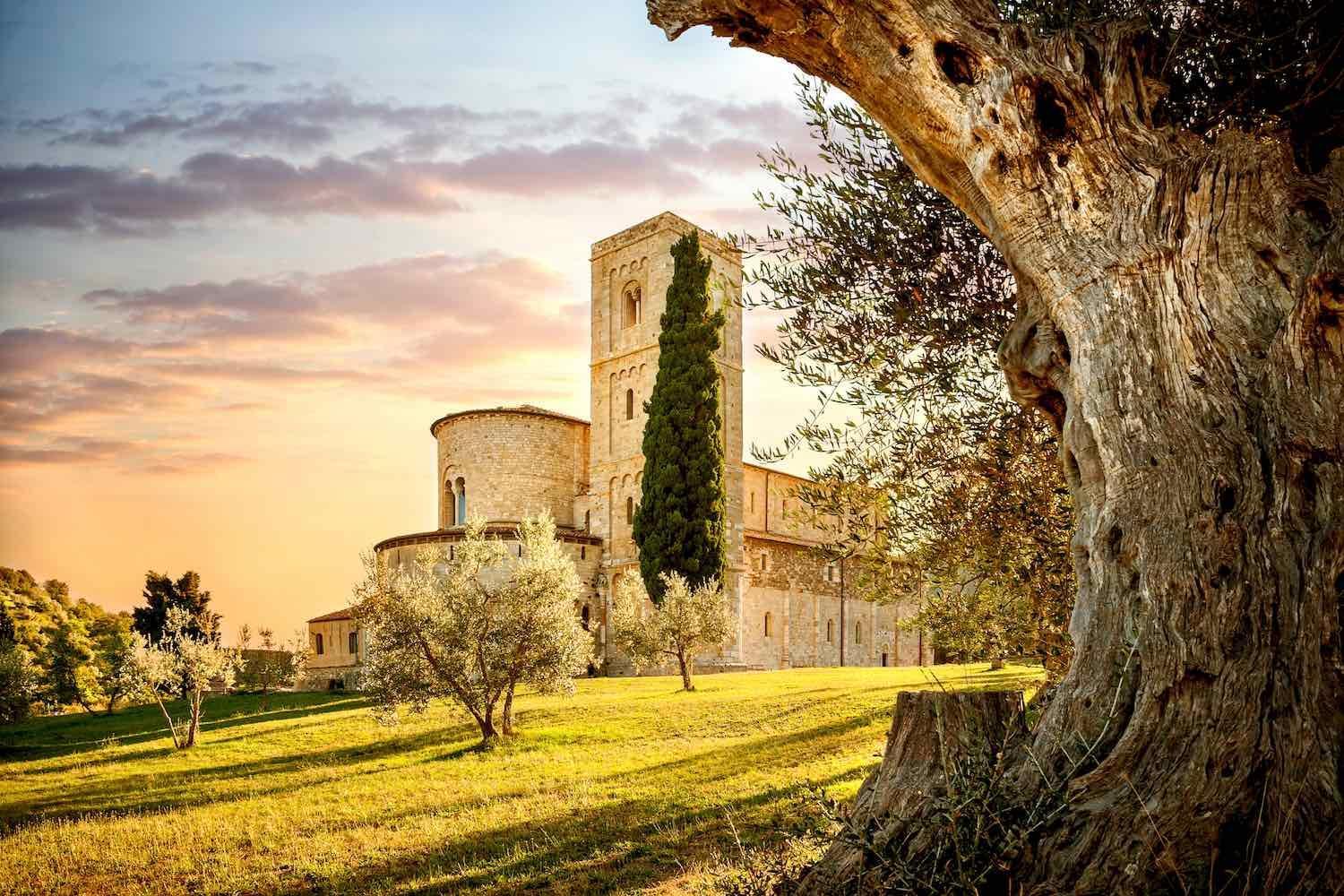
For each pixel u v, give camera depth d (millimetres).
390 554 52125
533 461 58469
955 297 8031
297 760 24656
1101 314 4875
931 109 5441
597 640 53062
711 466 49094
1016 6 7012
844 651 66000
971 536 8422
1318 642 3795
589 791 16953
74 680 51688
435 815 15719
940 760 4984
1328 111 5324
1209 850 3633
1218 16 5855
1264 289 4582
